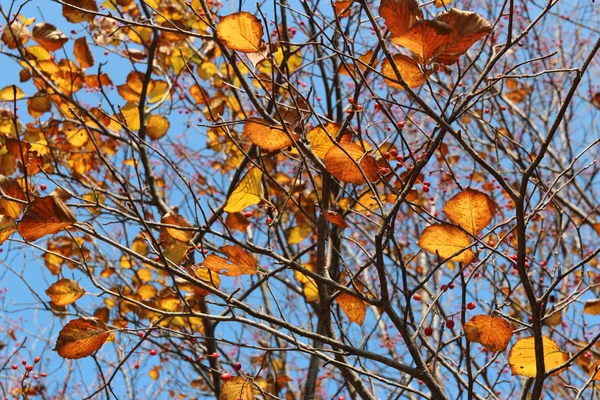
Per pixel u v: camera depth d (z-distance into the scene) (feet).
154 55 15.80
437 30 6.88
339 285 9.14
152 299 14.20
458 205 7.88
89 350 8.51
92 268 17.12
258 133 8.48
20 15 14.89
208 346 14.16
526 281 7.94
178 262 9.31
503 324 8.39
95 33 15.33
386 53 7.22
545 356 8.75
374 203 11.71
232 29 7.70
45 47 13.24
